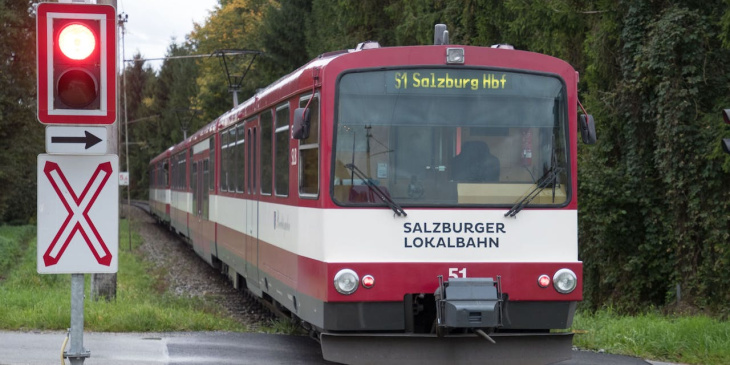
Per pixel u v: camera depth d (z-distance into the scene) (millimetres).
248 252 13883
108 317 12406
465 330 8609
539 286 8789
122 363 9508
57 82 6137
